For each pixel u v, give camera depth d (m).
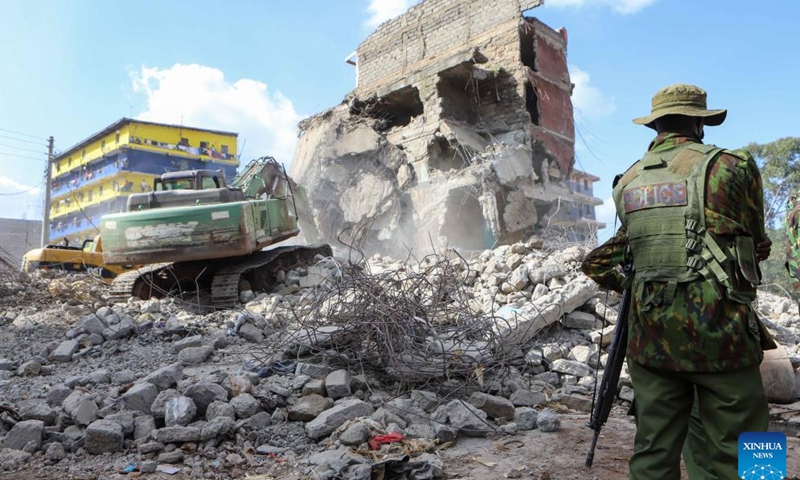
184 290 10.71
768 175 26.03
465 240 21.22
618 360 2.73
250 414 4.29
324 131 24.38
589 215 29.75
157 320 7.86
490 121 24.39
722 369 2.21
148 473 3.62
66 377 5.43
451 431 4.09
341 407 4.23
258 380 4.93
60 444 3.88
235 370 5.33
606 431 4.34
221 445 4.01
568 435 4.23
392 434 3.97
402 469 3.47
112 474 3.60
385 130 25.98
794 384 4.84
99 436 3.90
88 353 6.36
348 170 23.39
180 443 3.99
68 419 4.22
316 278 10.25
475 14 26.11
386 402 4.59
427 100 23.47
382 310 5.21
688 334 2.25
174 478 3.55
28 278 10.80
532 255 9.11
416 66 28.33
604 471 3.57
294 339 5.64
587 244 9.88
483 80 24.02
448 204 20.72
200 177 10.55
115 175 54.53
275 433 4.14
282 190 13.27
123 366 5.81
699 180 2.33
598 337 6.32
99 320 6.94
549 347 6.00
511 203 20.58
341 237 22.14
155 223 9.41
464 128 23.44
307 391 4.66
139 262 9.50
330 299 6.05
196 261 10.27
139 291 10.23
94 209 58.16
